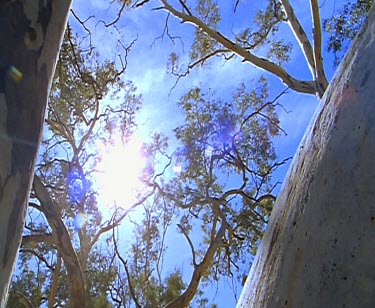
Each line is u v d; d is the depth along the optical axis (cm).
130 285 969
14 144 162
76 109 1021
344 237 149
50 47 184
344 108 180
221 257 1063
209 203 1061
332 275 147
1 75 162
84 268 1038
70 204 1038
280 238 190
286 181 222
